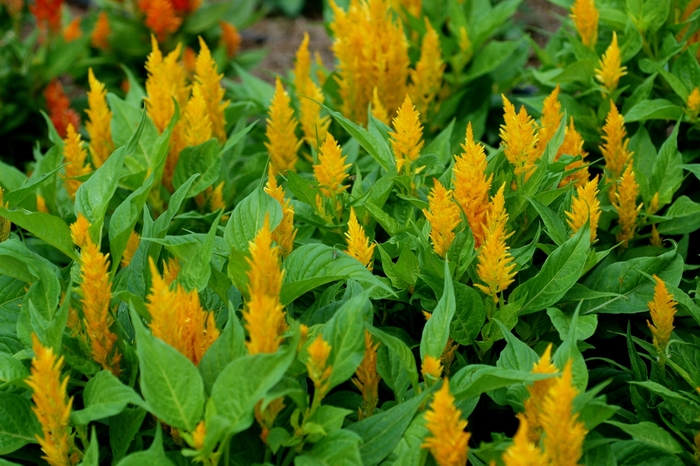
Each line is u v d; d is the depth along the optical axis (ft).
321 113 6.13
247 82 6.51
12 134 8.16
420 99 6.04
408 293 4.90
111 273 4.76
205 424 4.26
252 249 4.35
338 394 4.70
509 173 5.00
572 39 5.82
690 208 5.19
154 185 5.51
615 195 5.31
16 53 8.14
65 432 4.36
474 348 4.78
